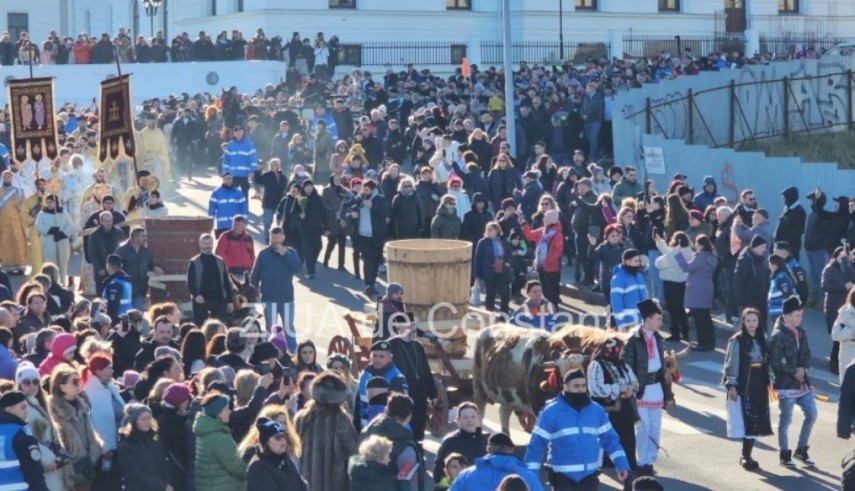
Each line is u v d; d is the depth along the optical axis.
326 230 53.09
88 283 48.00
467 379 32.62
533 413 28.42
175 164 76.50
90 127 72.62
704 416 34.12
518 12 108.19
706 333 41.59
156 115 73.44
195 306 38.41
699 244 41.41
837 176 54.44
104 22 131.88
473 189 54.94
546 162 57.00
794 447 31.50
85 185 55.50
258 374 26.11
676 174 56.84
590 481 22.78
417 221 49.22
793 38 114.50
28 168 58.06
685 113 70.44
